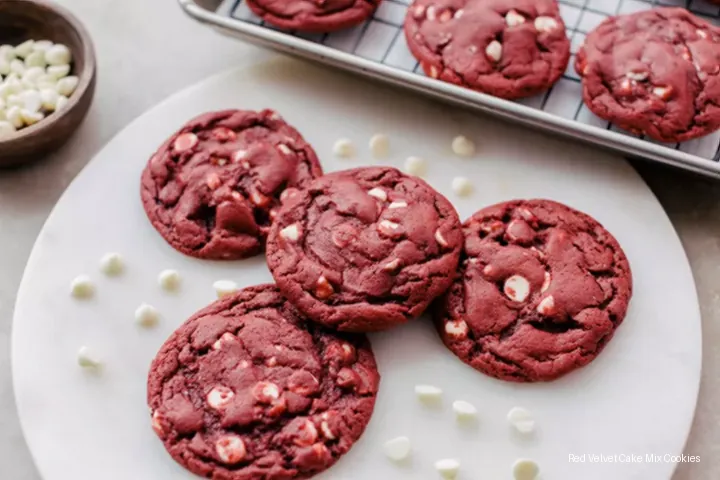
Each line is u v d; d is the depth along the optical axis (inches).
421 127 19.5
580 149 19.3
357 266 17.3
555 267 17.6
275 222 17.8
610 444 17.2
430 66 18.7
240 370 17.0
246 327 17.4
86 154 20.3
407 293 17.1
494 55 18.6
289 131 19.1
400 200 17.8
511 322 17.3
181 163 18.7
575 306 17.3
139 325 18.1
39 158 20.1
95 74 19.6
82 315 18.2
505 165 19.2
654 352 17.7
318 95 19.8
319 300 17.2
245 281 18.3
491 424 17.3
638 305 18.1
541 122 18.2
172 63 21.1
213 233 18.3
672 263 18.3
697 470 17.8
